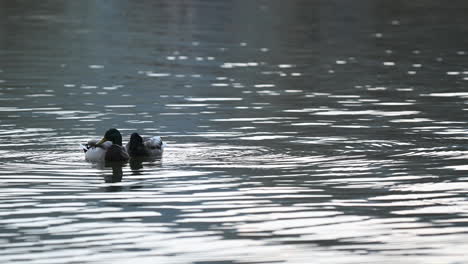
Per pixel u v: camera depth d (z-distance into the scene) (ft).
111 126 65.00
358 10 157.58
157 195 46.06
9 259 35.94
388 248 37.47
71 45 111.55
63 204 44.29
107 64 97.09
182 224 40.83
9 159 54.34
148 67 95.50
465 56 106.32
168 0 168.35
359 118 68.23
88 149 54.80
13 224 40.78
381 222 41.22
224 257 36.29
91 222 41.14
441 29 132.87
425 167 52.39
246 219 41.68
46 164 53.21
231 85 84.58
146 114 69.72
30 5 157.48
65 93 79.00
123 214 42.50
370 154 55.93
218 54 106.52
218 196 45.80
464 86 84.33
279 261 35.83
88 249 37.24
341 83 86.12
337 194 46.21
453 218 41.75
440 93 80.28
